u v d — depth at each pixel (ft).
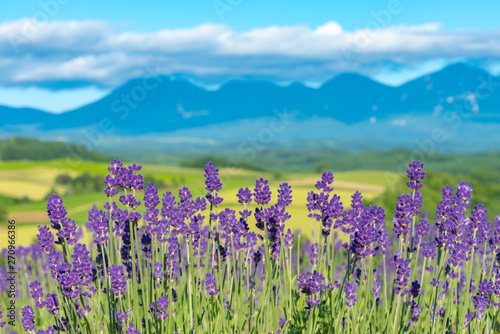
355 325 12.25
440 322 13.60
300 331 13.12
